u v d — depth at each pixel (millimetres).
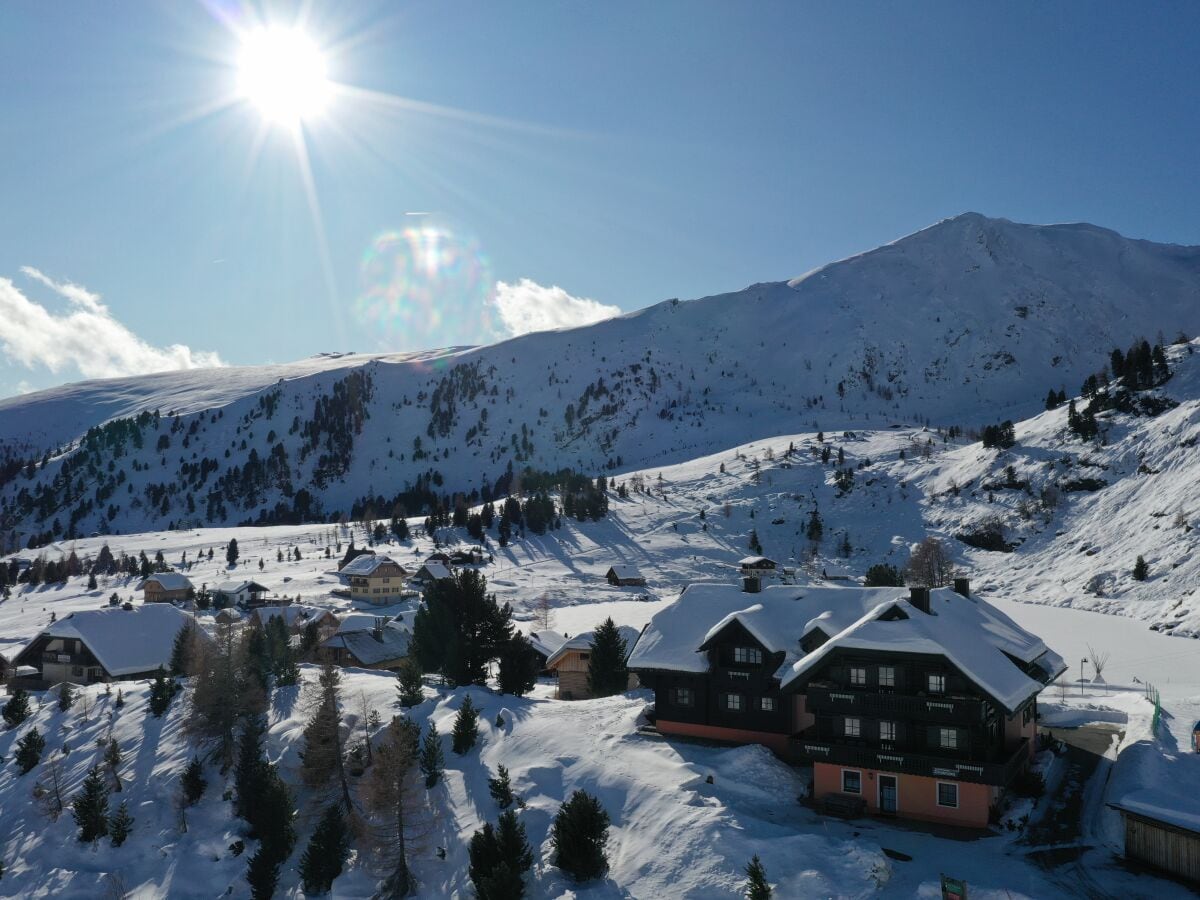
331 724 49000
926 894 31203
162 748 59438
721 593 54219
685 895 33406
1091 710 55625
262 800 46969
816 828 38000
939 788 38656
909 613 41156
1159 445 159875
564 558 194250
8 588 197250
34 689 84688
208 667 59938
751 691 48062
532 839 39969
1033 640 47281
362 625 99250
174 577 164625
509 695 61188
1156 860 33094
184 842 49281
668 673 50531
